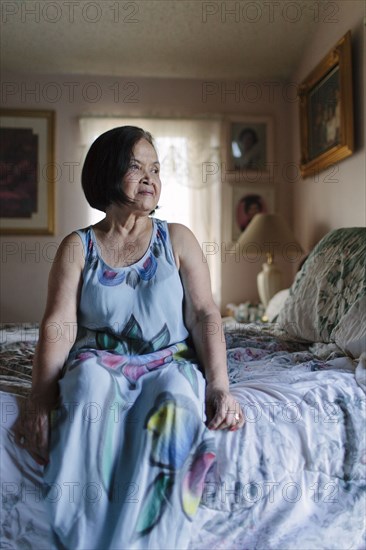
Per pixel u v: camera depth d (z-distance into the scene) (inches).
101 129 150.8
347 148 105.0
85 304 50.3
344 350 62.7
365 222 101.6
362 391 50.9
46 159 151.5
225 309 154.6
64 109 152.0
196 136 152.4
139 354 50.4
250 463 45.7
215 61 146.0
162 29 132.2
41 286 152.2
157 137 151.6
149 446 41.6
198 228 152.4
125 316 49.9
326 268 77.3
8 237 151.6
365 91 100.3
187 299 53.2
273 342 76.4
